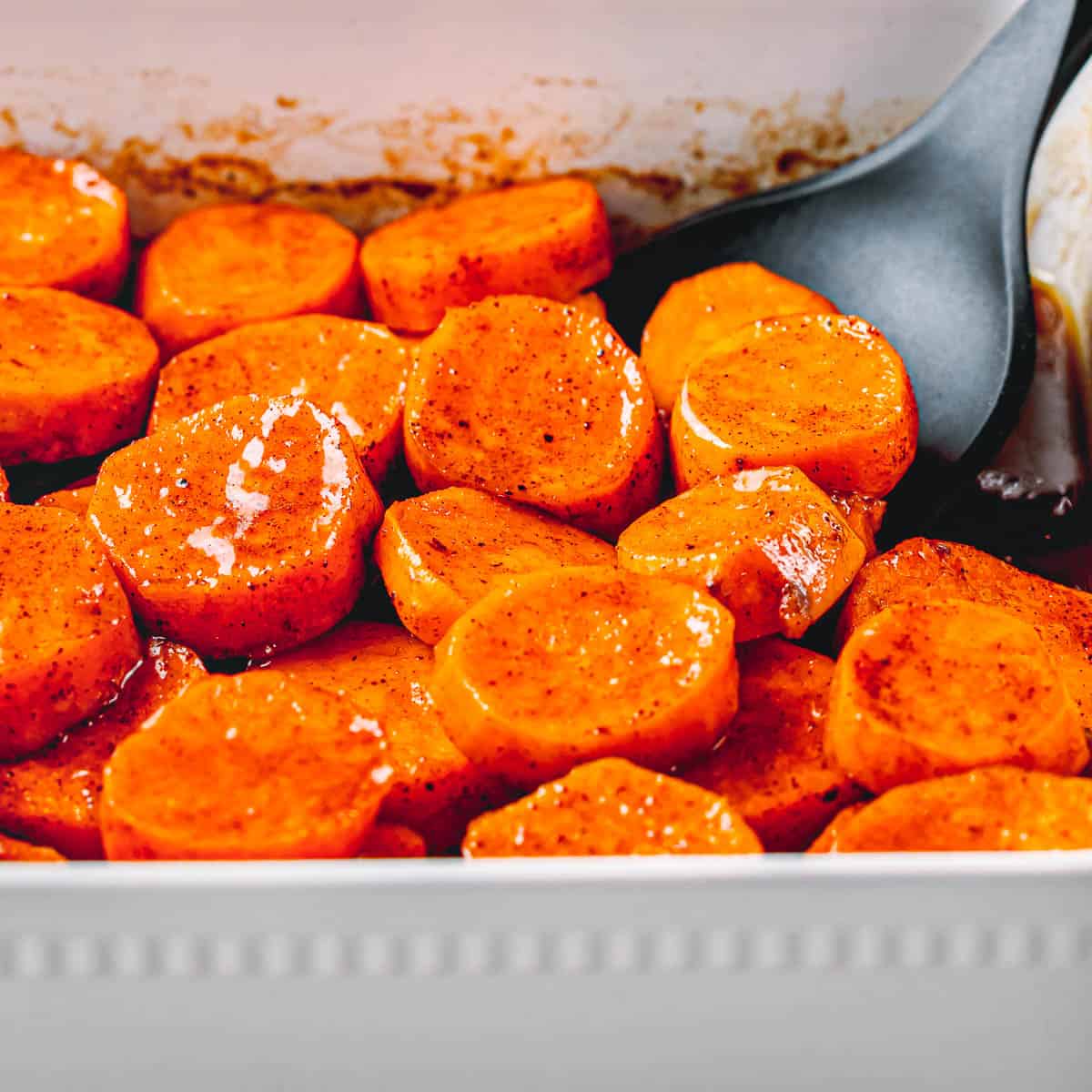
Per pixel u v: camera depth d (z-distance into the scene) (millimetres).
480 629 459
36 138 581
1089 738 467
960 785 435
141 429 548
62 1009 400
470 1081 407
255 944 396
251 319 562
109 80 574
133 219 593
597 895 395
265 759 438
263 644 484
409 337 573
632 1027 404
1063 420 568
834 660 494
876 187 569
